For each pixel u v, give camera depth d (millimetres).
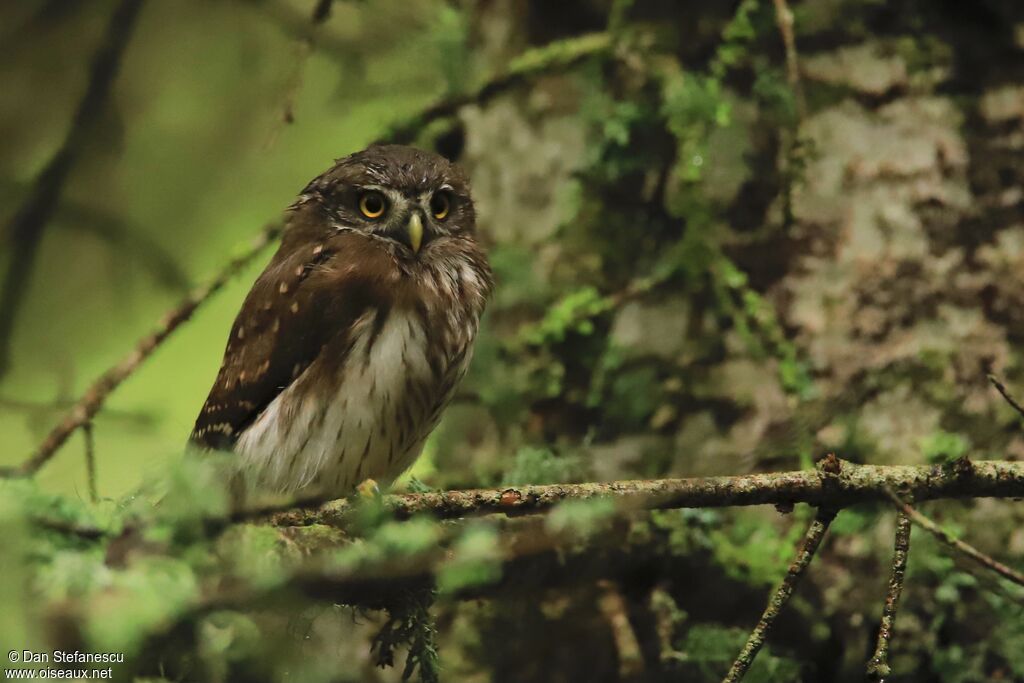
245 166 13031
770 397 9047
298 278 9109
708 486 6551
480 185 10227
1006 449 8750
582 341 9484
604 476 9188
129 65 12594
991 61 9156
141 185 12836
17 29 11453
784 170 8828
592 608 8836
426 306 9055
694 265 9156
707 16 9445
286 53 12445
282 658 6102
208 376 13055
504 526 7508
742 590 8773
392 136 9945
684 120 9117
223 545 5859
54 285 12734
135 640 5082
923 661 8531
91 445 9164
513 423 9570
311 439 8812
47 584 5219
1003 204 9008
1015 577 5641
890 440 8789
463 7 10469
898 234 9016
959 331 8891
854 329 8953
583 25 10031
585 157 9664
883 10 9234
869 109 9164
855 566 8695
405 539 5875
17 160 12039
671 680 8680
